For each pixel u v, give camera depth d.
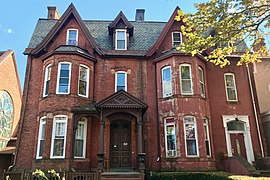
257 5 8.30
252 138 16.02
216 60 10.04
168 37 17.50
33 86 16.09
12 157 18.67
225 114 16.28
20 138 14.91
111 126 15.38
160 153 14.62
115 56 16.89
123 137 15.22
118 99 13.70
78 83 15.27
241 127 16.44
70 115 14.27
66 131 13.95
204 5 8.53
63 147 13.78
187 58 15.69
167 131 14.89
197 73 15.48
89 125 15.04
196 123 14.37
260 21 8.63
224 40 8.94
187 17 8.97
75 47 16.11
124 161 14.66
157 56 17.11
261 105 18.83
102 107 13.42
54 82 14.80
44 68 15.93
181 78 15.37
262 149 15.82
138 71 16.78
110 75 16.52
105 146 14.62
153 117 15.65
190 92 15.13
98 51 16.66
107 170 13.77
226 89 16.97
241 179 8.02
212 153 14.79
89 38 16.94
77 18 17.42
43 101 14.84
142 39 18.62
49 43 16.97
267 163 14.63
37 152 14.10
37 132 14.48
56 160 13.33
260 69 19.30
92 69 16.33
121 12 18.25
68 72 15.27
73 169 13.20
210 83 16.89
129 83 16.45
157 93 16.00
